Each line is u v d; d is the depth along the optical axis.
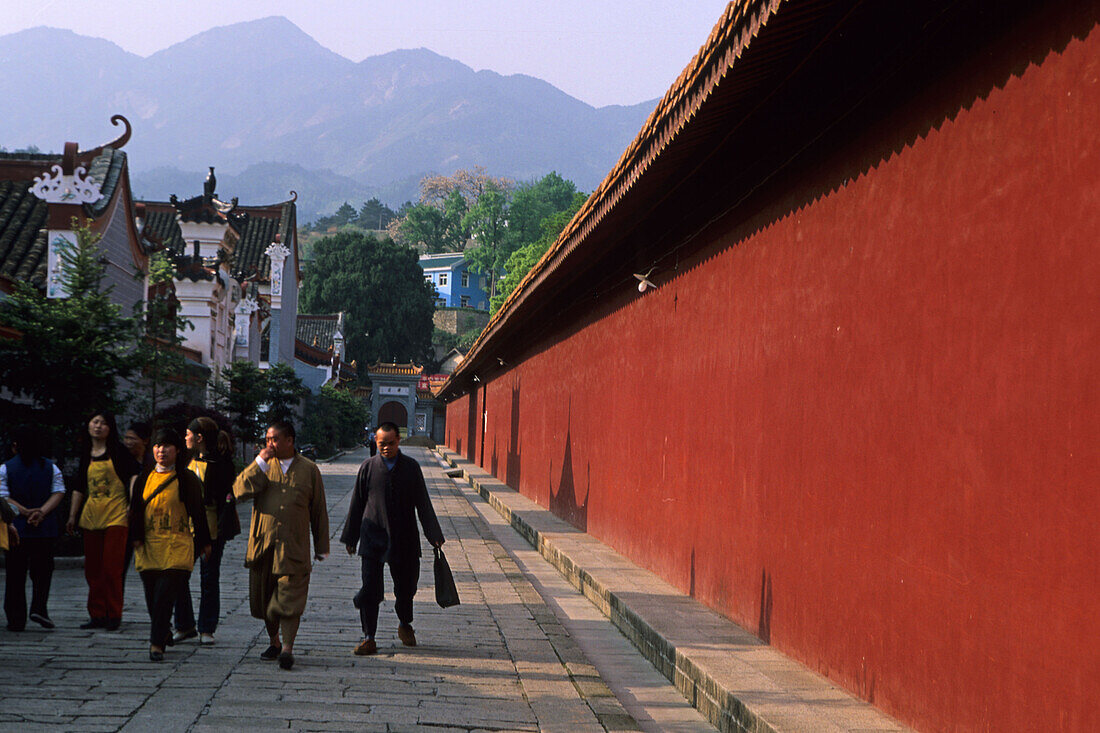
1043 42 4.42
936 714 5.19
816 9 5.41
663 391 11.63
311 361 50.22
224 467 7.86
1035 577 4.34
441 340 100.56
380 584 7.70
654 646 8.40
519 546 16.98
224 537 7.75
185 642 7.66
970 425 4.92
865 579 6.11
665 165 8.77
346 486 26.30
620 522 13.84
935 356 5.30
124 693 6.06
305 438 41.53
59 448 11.81
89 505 8.02
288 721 5.63
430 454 56.00
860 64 6.16
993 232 4.77
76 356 11.59
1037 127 4.44
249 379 22.30
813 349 7.05
